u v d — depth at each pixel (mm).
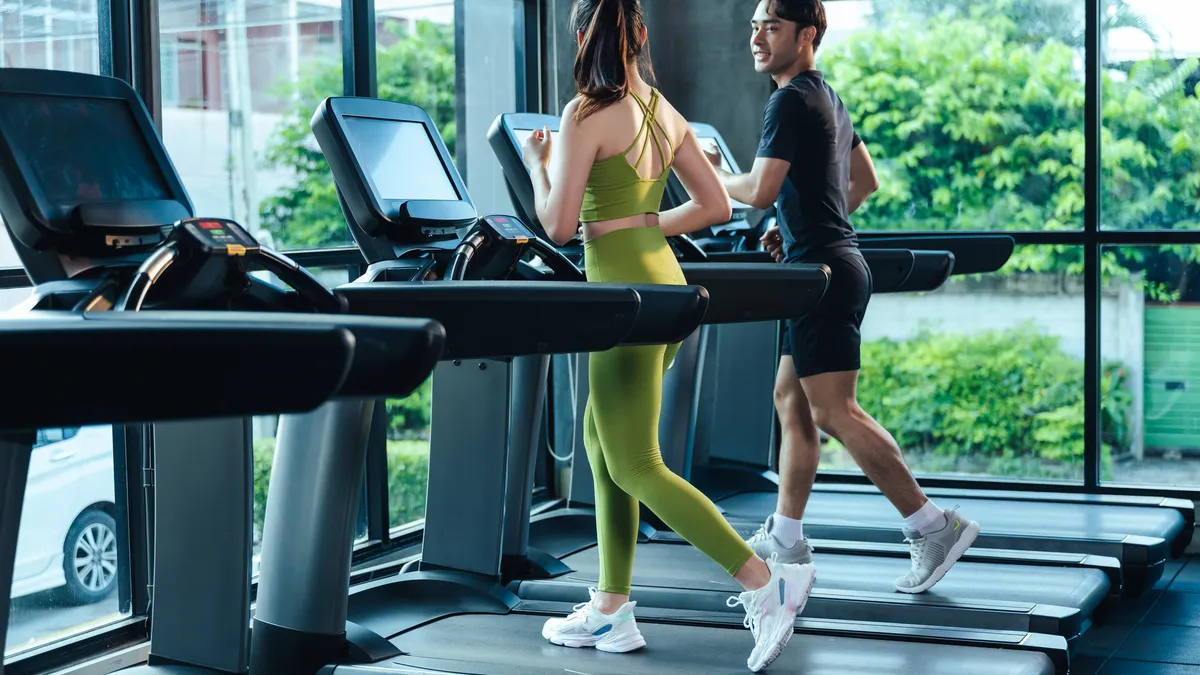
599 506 2945
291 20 4215
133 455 3096
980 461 5129
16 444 1910
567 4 4828
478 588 3385
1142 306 4840
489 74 4941
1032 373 5020
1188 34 4711
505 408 3385
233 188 4117
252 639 2885
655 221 2688
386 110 3021
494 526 3412
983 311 5062
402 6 4809
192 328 1444
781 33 3123
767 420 4887
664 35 5129
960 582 3482
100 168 2166
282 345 1431
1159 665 3320
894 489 3283
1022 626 3098
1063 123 4898
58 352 1442
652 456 2662
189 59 3883
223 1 3988
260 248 2094
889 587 3432
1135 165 4820
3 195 2018
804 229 3133
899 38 5078
